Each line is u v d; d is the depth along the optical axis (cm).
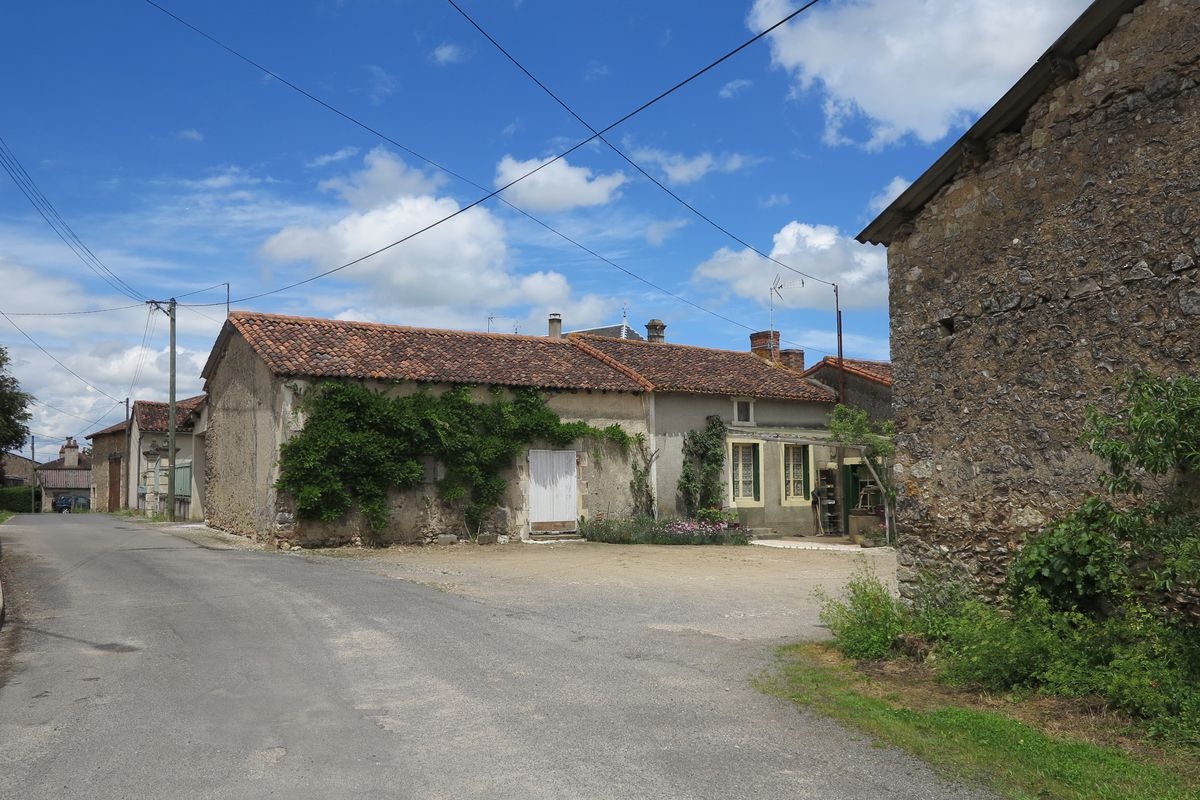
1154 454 604
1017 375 760
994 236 786
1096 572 668
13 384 3700
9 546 1673
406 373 1780
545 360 2117
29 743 530
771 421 2364
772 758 512
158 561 1420
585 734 554
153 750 517
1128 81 682
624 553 1712
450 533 1825
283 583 1177
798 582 1301
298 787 460
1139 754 511
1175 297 645
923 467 844
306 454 1636
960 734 548
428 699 630
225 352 2136
